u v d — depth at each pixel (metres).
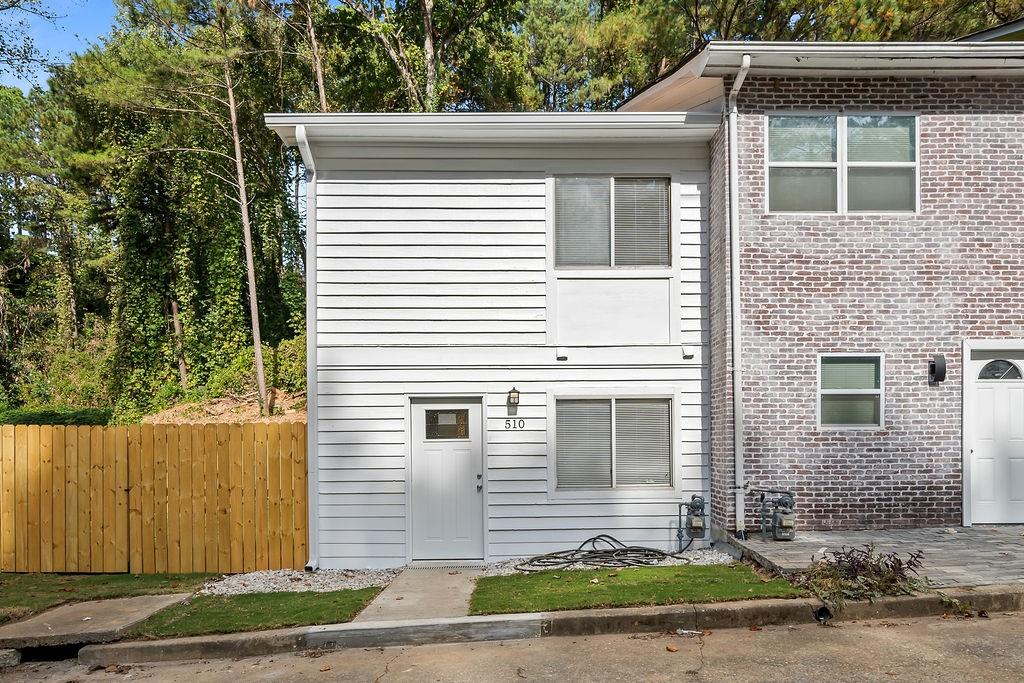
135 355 23.06
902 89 9.55
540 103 25.27
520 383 9.85
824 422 9.44
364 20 21.02
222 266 23.58
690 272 9.98
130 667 6.43
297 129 9.34
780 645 6.02
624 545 9.77
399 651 6.44
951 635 6.09
